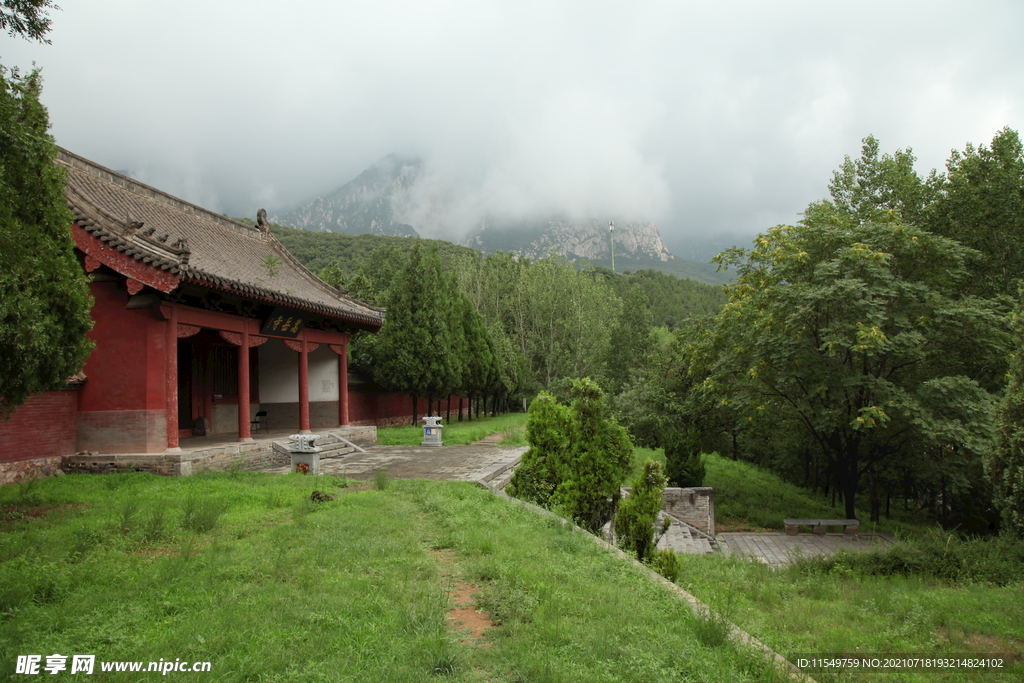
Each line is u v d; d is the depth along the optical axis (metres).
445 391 31.97
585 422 13.45
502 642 5.38
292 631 5.33
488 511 11.33
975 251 21.22
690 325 34.97
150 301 15.02
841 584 11.23
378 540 8.66
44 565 6.95
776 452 30.81
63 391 15.04
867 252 19.44
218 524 9.47
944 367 22.36
